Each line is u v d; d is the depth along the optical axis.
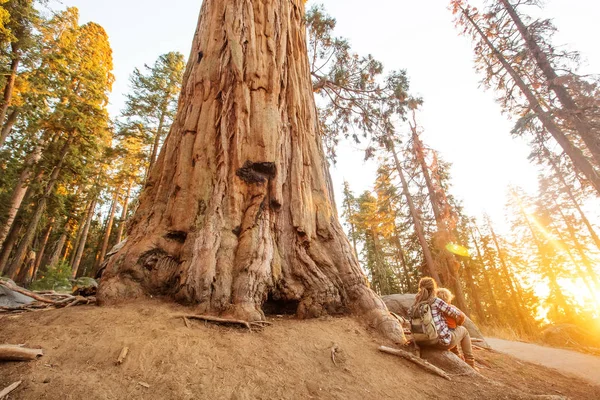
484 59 12.66
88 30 24.89
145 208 5.50
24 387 2.11
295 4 9.02
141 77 21.59
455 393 3.19
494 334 11.74
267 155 5.70
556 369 5.20
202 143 5.70
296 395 2.64
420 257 19.45
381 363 3.62
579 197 20.81
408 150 18.67
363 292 5.13
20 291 4.70
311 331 4.07
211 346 3.11
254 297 4.32
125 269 4.32
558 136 10.26
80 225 27.78
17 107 17.19
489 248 29.80
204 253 4.46
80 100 19.03
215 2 7.71
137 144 23.02
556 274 24.14
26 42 16.69
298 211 5.65
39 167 17.17
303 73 8.12
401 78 14.57
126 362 2.58
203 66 6.77
